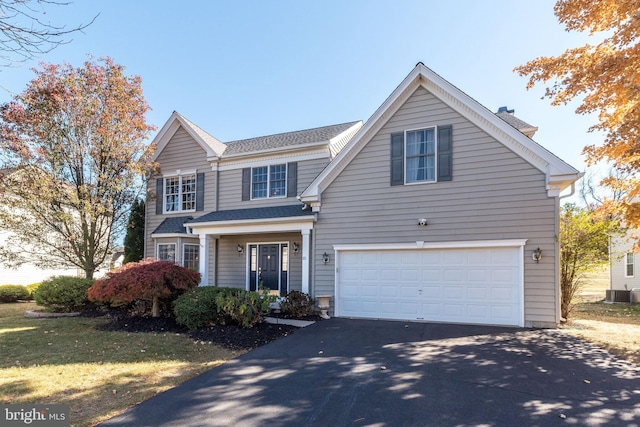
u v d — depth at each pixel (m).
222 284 13.81
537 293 8.49
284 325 9.10
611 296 16.41
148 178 14.95
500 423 3.73
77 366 5.88
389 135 10.34
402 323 9.23
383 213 10.20
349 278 10.45
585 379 5.03
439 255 9.54
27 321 10.12
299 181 13.05
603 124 8.16
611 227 9.64
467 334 7.84
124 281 9.14
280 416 3.92
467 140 9.43
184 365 5.97
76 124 12.80
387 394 4.50
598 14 7.61
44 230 13.27
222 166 14.39
